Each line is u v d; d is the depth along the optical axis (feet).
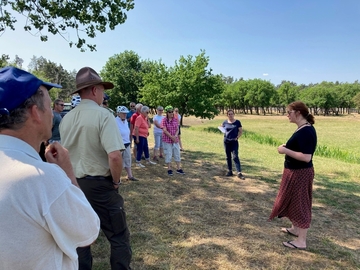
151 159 26.58
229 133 20.86
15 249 2.53
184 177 20.48
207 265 9.33
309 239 11.48
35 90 2.99
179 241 10.93
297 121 10.43
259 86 239.71
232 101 254.06
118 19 18.74
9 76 2.88
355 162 33.24
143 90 98.99
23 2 18.01
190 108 89.81
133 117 24.50
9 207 2.52
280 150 10.55
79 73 7.34
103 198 7.16
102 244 10.60
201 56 87.86
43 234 2.70
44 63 221.66
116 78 123.95
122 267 7.27
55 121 16.05
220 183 19.39
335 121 150.92
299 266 9.46
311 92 251.60
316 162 29.86
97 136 6.97
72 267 3.09
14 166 2.69
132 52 133.08
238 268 9.21
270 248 10.61
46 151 3.79
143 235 11.25
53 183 2.78
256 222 13.00
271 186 19.10
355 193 18.21
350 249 10.78
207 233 11.69
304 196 10.46
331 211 14.85
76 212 2.91
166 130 20.53
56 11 18.06
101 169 7.15
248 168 24.52
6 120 2.83
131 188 17.31
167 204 14.87
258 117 184.14
